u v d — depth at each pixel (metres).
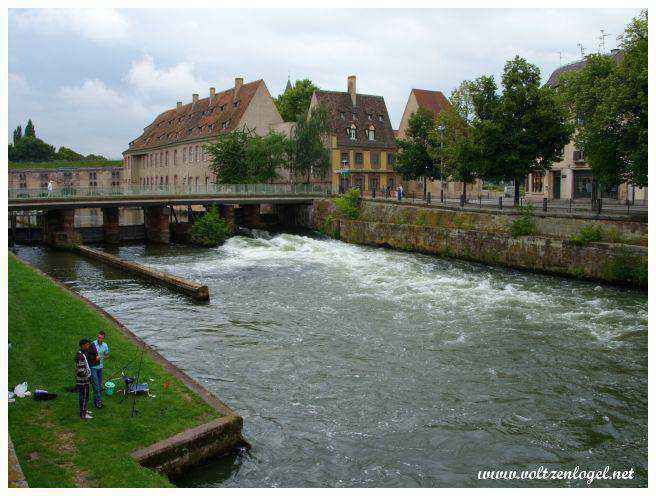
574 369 15.81
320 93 63.84
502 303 23.12
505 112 34.09
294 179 61.44
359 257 36.44
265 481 10.24
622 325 19.86
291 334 19.16
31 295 18.42
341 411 13.22
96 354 10.98
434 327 19.80
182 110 80.50
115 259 33.03
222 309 22.62
